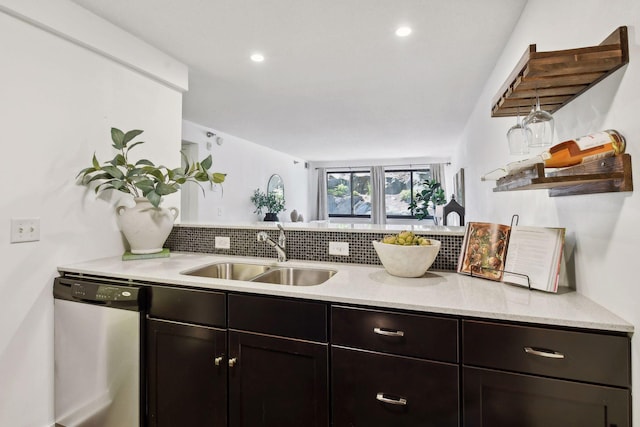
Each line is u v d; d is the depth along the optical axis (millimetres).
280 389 1305
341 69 2568
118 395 1543
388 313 1153
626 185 862
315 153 6734
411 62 2445
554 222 1359
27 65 1564
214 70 2588
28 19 1545
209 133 4391
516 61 1927
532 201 1609
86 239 1867
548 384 973
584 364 939
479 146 3266
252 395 1346
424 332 1109
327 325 1236
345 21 1909
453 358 1075
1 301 1478
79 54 1800
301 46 2209
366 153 6742
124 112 2059
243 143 5223
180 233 2289
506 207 2162
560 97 1177
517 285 1315
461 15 1842
